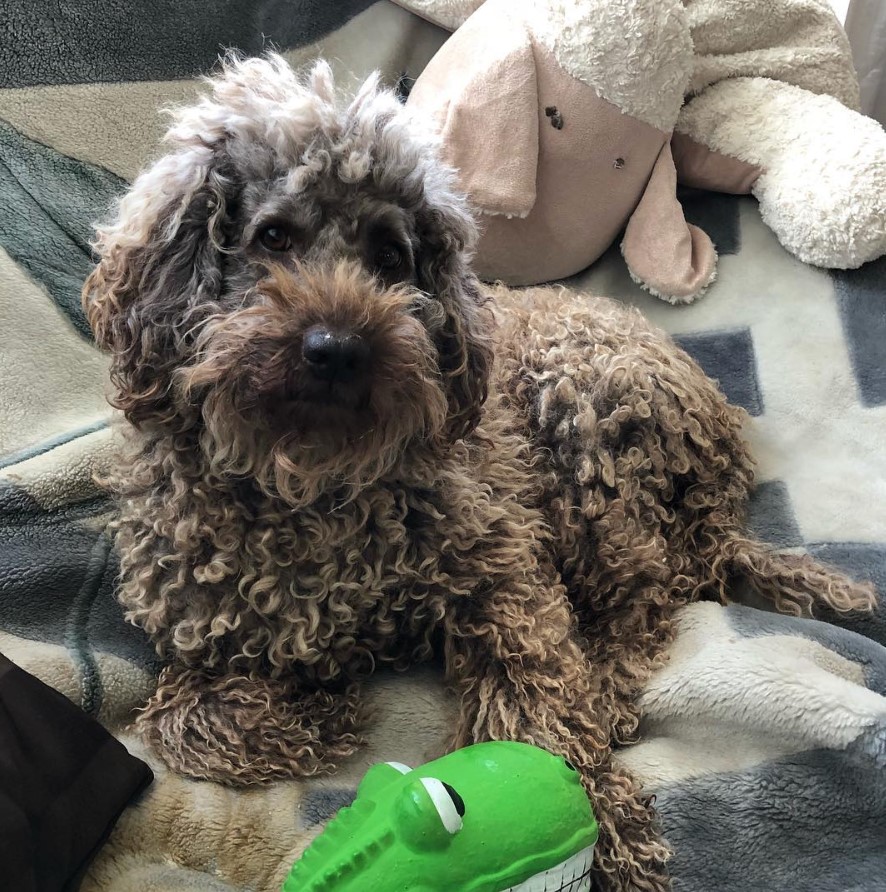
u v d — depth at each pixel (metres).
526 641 0.51
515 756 0.42
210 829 0.45
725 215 0.79
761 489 0.67
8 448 0.60
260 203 0.48
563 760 0.43
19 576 0.52
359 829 0.39
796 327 0.72
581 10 0.71
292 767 0.48
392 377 0.46
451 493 0.53
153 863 0.44
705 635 0.56
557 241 0.77
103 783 0.43
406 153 0.50
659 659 0.55
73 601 0.54
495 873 0.37
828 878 0.46
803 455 0.68
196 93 0.74
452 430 0.53
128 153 0.71
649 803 0.48
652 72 0.71
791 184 0.73
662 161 0.77
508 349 0.64
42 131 0.69
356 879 0.37
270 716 0.49
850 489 0.65
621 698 0.54
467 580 0.53
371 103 0.51
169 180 0.50
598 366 0.61
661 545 0.61
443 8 0.80
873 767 0.47
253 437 0.48
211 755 0.48
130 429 0.54
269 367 0.45
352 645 0.53
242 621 0.50
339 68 0.80
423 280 0.53
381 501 0.51
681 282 0.75
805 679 0.49
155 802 0.45
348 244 0.50
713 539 0.62
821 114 0.74
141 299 0.50
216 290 0.49
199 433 0.50
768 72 0.78
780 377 0.71
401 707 0.52
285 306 0.46
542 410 0.61
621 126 0.73
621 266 0.80
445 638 0.54
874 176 0.69
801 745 0.48
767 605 0.61
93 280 0.52
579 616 0.60
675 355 0.66
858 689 0.49
